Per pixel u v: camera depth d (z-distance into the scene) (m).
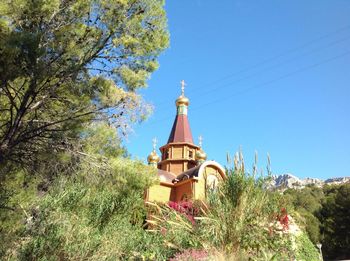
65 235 6.35
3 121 8.27
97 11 8.52
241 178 7.35
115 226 7.70
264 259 6.22
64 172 8.82
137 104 8.97
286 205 7.81
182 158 37.94
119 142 9.75
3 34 6.94
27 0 7.40
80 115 8.48
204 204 7.84
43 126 7.93
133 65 9.20
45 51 7.16
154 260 7.46
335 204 42.59
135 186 9.37
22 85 7.60
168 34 9.27
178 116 42.44
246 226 6.87
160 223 8.91
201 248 6.80
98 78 8.66
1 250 6.15
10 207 7.23
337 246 40.69
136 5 8.80
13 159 8.19
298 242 9.76
